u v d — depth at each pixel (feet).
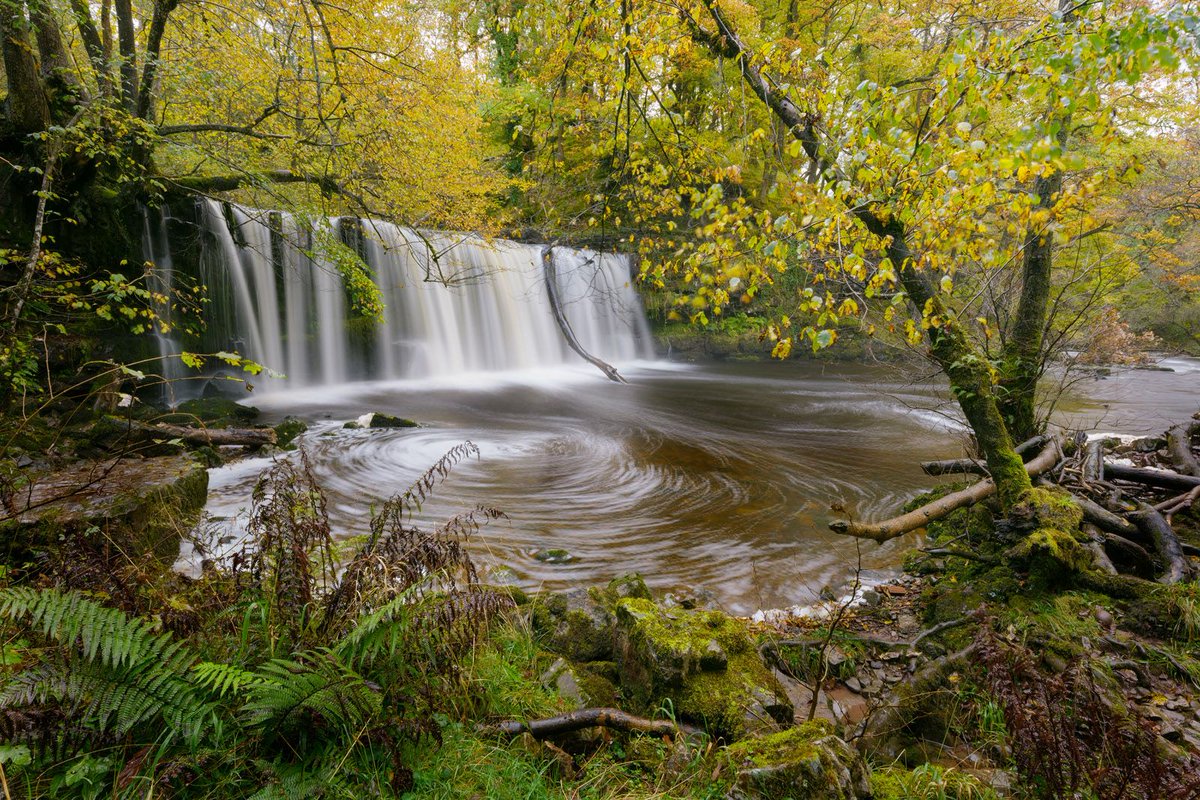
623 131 19.38
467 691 9.03
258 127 36.86
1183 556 15.15
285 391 50.21
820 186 13.19
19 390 23.03
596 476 30.14
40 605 6.38
